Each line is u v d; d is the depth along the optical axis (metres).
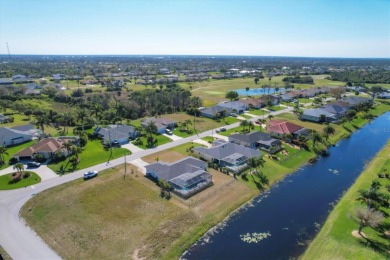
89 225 52.03
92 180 68.62
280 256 45.97
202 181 67.31
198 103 157.25
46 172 73.00
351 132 115.81
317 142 97.75
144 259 44.56
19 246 46.31
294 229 52.88
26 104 149.00
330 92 192.25
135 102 146.75
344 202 60.91
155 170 70.25
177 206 58.38
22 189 64.06
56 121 118.94
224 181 69.25
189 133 108.06
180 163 72.19
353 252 45.41
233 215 57.03
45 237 48.69
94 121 118.25
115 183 67.25
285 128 103.38
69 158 81.94
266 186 68.75
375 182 62.75
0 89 168.50
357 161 85.69
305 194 65.62
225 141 93.31
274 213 57.88
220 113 134.50
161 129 108.50
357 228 51.44
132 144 95.00
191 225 52.94
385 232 50.06
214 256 45.97
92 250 45.88
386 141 104.62
